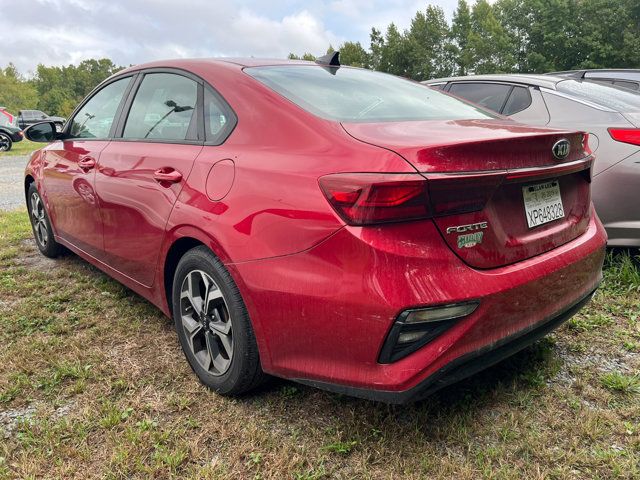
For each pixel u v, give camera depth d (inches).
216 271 89.6
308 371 78.2
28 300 139.9
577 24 2094.0
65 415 89.6
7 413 91.0
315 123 83.7
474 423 86.2
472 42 2449.6
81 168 136.3
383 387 70.6
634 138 137.2
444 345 70.3
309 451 80.6
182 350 109.7
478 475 75.4
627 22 1982.0
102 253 133.0
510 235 78.9
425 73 2677.2
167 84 117.1
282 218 77.7
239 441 82.8
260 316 82.0
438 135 77.2
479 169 72.1
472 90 196.9
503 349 78.2
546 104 166.9
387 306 67.6
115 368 104.7
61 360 107.3
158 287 110.4
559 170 85.0
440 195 69.2
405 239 68.4
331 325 73.1
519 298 77.0
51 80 4685.0
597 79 256.8
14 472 76.1
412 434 83.3
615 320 123.2
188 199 95.3
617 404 90.8
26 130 149.2
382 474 76.0
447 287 69.6
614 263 147.6
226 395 94.5
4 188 387.5
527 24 2319.1
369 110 92.4
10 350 111.5
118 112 131.9
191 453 80.1
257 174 83.5
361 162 71.9
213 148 96.1
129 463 77.1
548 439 82.0
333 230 71.6
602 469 76.0
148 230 107.7
